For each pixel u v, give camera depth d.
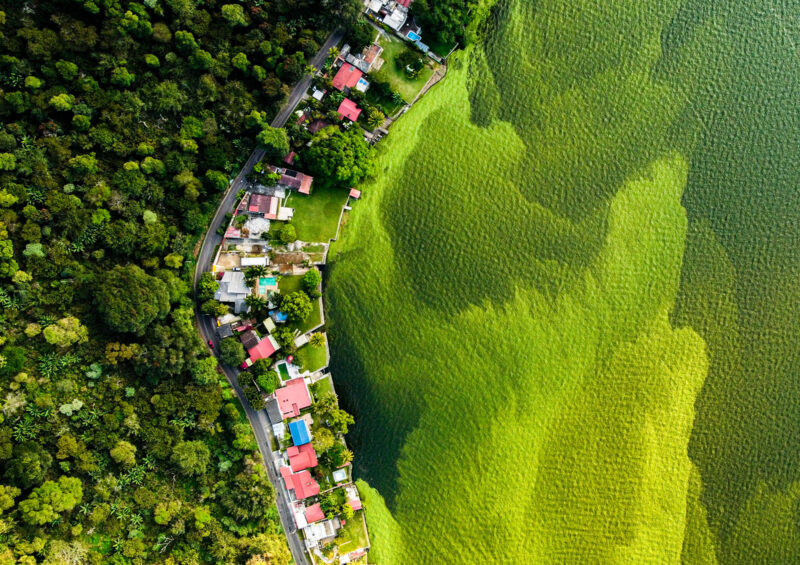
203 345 67.81
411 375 72.56
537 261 74.94
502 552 72.12
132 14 63.06
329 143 69.38
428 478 72.06
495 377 73.38
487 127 75.31
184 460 63.34
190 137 66.94
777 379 76.38
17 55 60.34
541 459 73.50
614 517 73.94
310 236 72.12
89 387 62.38
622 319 75.44
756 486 75.44
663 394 75.44
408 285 73.38
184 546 63.59
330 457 70.12
